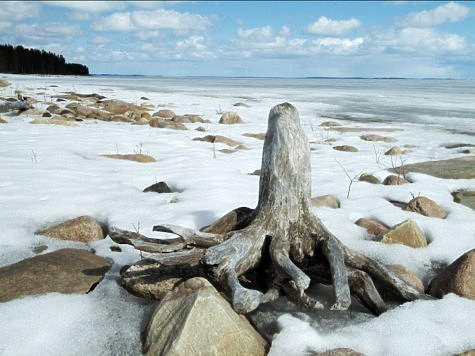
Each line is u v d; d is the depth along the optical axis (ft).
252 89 149.38
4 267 12.05
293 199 11.33
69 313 10.30
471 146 36.29
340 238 14.87
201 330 8.70
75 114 49.14
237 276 10.48
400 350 9.07
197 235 10.80
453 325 9.87
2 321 9.71
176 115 53.31
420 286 12.06
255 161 27.37
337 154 31.45
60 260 12.34
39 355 8.98
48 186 19.33
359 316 10.73
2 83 93.50
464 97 108.68
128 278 11.14
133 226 15.17
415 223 14.78
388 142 38.55
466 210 18.37
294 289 10.29
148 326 9.43
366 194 20.51
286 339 9.46
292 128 11.34
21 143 29.04
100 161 25.21
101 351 9.22
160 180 21.85
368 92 136.87
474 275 11.25
